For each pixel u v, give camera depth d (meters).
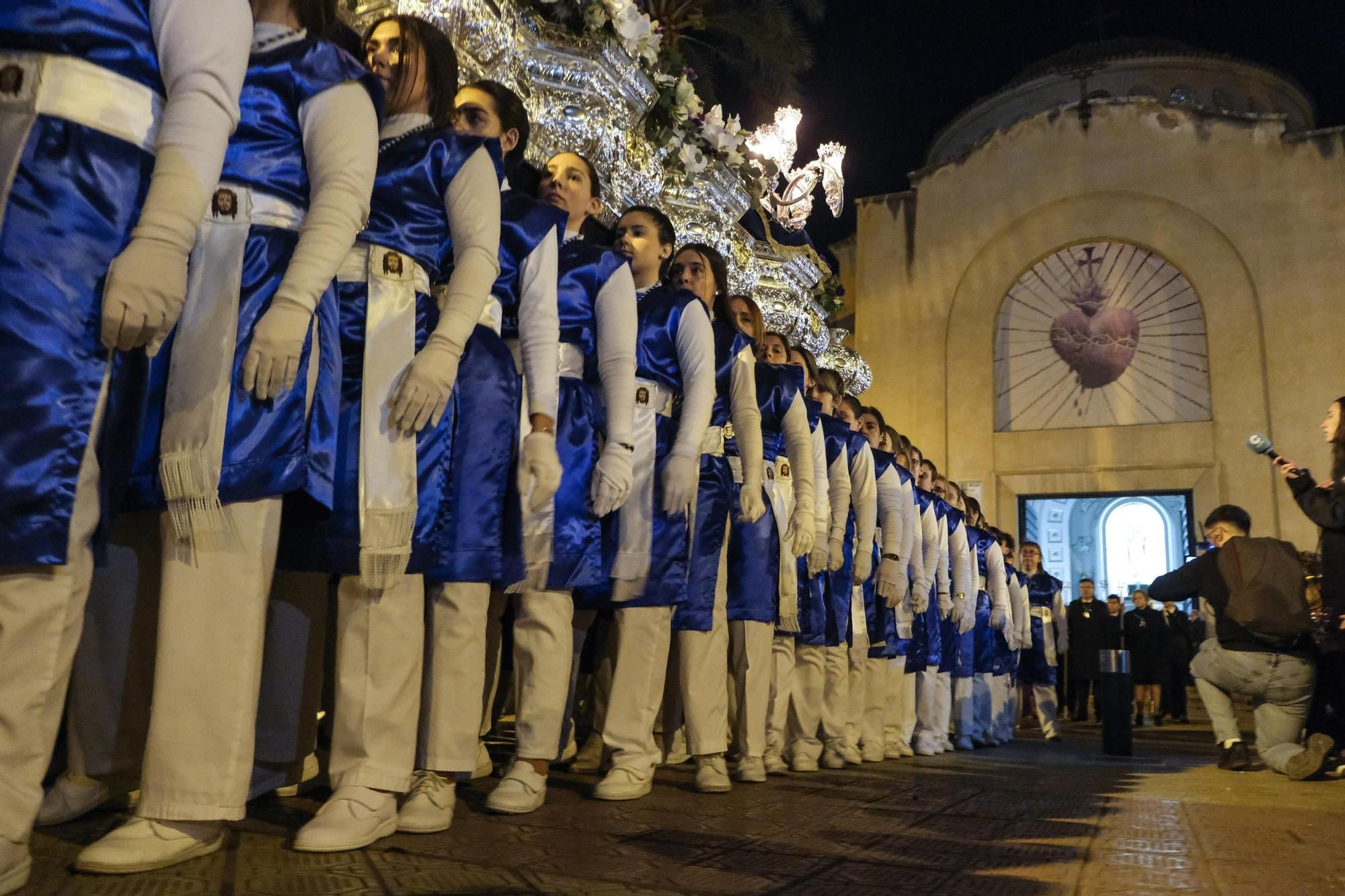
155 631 2.19
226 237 1.82
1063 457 19.69
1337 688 5.41
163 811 1.75
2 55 1.62
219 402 1.75
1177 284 19.64
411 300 2.16
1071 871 2.18
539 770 2.77
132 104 1.67
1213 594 5.74
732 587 3.80
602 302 2.99
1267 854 2.49
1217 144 19.67
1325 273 18.69
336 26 2.35
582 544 2.78
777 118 9.51
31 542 1.53
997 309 20.55
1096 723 13.23
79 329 1.59
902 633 5.82
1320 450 18.19
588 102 5.09
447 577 2.39
